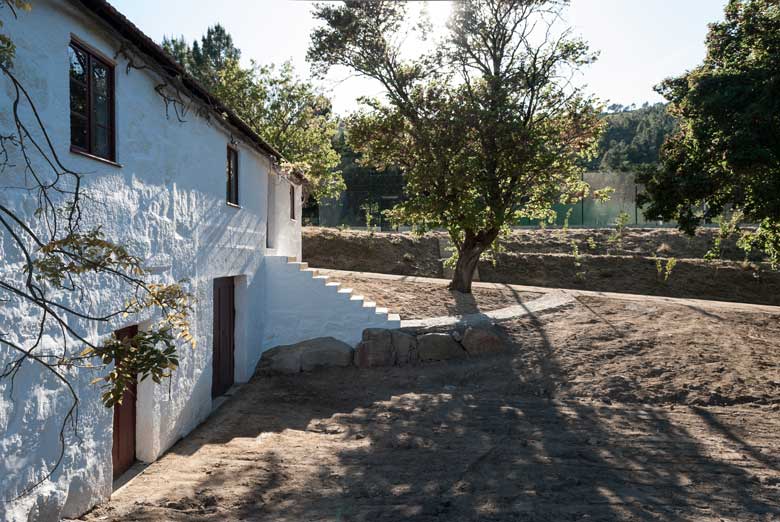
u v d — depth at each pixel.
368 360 12.09
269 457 7.27
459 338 12.44
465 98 14.41
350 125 15.67
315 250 23.70
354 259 23.28
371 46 14.69
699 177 12.44
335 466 6.91
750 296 20.09
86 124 5.68
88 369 5.49
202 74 28.19
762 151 10.95
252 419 9.22
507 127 13.80
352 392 10.74
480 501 5.71
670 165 13.30
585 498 5.79
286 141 25.14
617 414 9.16
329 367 12.11
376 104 15.41
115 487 6.32
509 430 8.41
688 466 6.86
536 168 14.45
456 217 14.80
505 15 14.79
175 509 5.47
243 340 11.52
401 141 15.52
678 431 8.30
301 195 18.80
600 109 14.93
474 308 14.56
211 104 8.56
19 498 4.45
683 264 21.80
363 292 15.34
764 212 11.95
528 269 22.31
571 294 15.88
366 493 5.98
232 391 10.90
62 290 5.07
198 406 8.90
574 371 11.08
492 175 14.55
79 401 5.35
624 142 71.44
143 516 5.22
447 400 10.05
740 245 16.28
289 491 6.05
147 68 6.75
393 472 6.68
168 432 7.70
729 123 11.69
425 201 14.80
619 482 6.30
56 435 4.96
